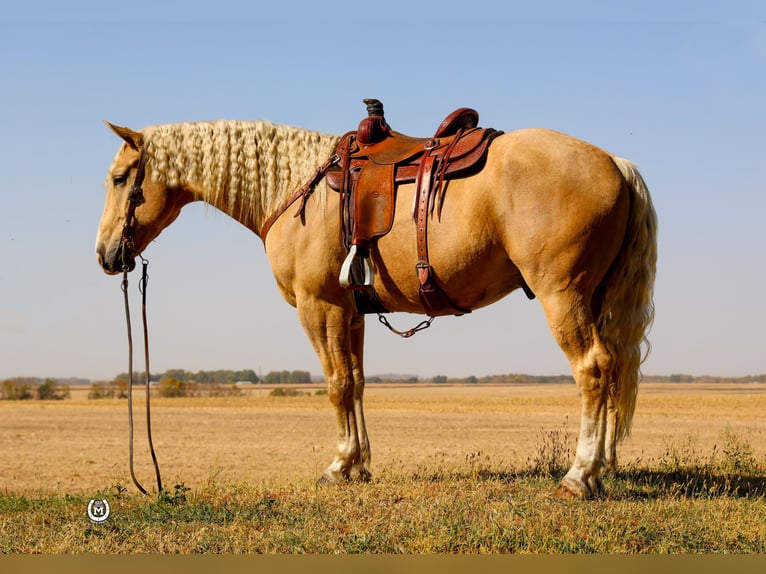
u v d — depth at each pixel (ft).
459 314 21.04
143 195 24.00
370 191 20.30
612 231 18.29
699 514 17.80
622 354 18.97
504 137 19.27
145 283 23.98
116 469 49.03
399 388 426.51
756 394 235.20
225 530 17.56
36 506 21.79
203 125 23.81
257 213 23.39
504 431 78.38
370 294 21.18
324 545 16.11
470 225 18.95
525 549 15.52
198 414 123.24
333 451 61.21
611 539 15.76
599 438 18.58
